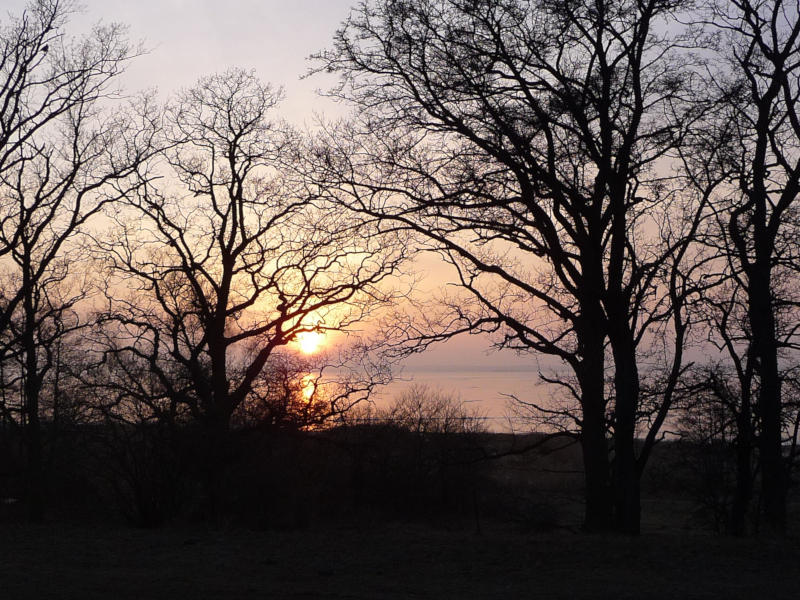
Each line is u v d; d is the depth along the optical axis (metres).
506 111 19.31
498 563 12.78
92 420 23.86
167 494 21.00
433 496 30.38
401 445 31.31
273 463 22.50
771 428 20.67
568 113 19.41
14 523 21.64
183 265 28.59
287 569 12.32
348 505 26.02
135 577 11.70
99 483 24.81
